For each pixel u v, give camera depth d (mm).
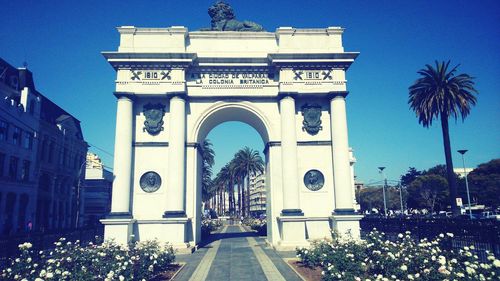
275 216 26594
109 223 24719
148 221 25672
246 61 28000
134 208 26266
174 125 26578
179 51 27719
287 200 25953
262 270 17609
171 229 25062
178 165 26094
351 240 17734
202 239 33625
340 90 27469
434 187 85312
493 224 18172
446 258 13188
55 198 57406
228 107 28047
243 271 17438
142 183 26641
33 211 50094
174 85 27125
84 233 29016
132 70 27234
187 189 26719
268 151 28828
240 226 65125
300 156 27609
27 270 12617
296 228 25297
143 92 27000
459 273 10406
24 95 49406
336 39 28516
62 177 59250
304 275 16031
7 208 44875
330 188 27250
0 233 42656
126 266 13695
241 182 82438
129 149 26312
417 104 41938
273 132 27750
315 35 28625
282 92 27125
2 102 43781
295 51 28250
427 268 11789
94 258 14711
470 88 39812
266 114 28031
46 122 54188
